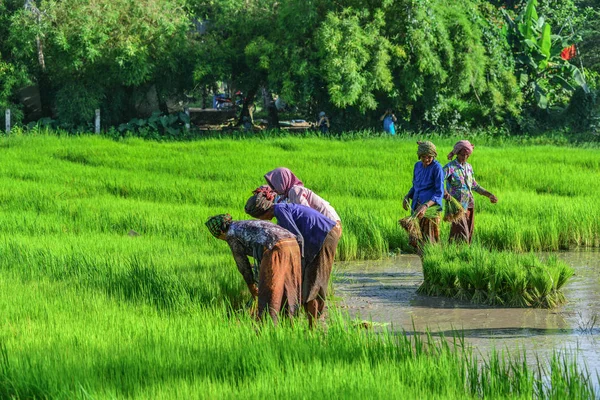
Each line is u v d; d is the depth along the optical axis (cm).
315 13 7162
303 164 4812
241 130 7650
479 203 3469
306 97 7225
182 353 1330
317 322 1706
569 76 8238
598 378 1348
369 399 1091
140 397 1110
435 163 2392
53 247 2520
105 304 1775
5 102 7369
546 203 3459
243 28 7575
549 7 9506
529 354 1573
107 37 7194
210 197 3747
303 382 1174
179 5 7900
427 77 7369
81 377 1189
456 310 2006
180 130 7556
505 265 2100
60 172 4634
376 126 7581
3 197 3759
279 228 1633
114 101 7738
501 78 7694
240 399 1099
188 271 2098
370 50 7144
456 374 1243
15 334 1484
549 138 7212
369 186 3994
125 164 5031
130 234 2962
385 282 2369
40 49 7356
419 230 2353
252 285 1666
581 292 2202
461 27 7456
